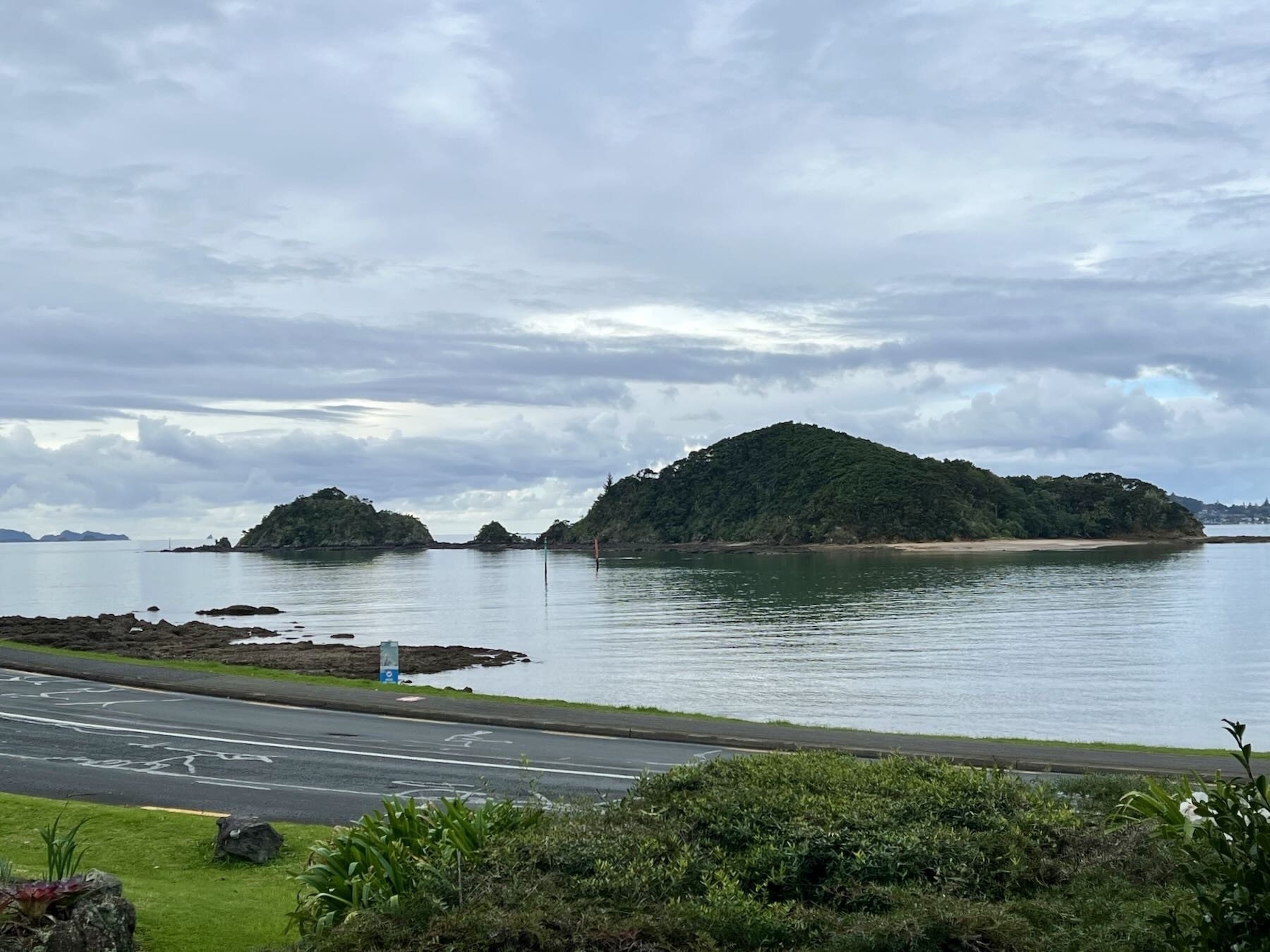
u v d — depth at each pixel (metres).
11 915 7.75
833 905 8.08
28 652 33.91
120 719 22.97
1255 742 31.83
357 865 8.93
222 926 9.91
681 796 9.80
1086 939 7.09
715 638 64.56
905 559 159.88
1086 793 10.91
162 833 13.48
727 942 7.42
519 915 7.39
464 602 100.31
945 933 7.13
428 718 23.81
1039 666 50.12
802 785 9.77
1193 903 6.39
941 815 9.23
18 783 16.77
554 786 16.91
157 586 131.50
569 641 64.12
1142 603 86.12
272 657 50.31
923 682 44.88
